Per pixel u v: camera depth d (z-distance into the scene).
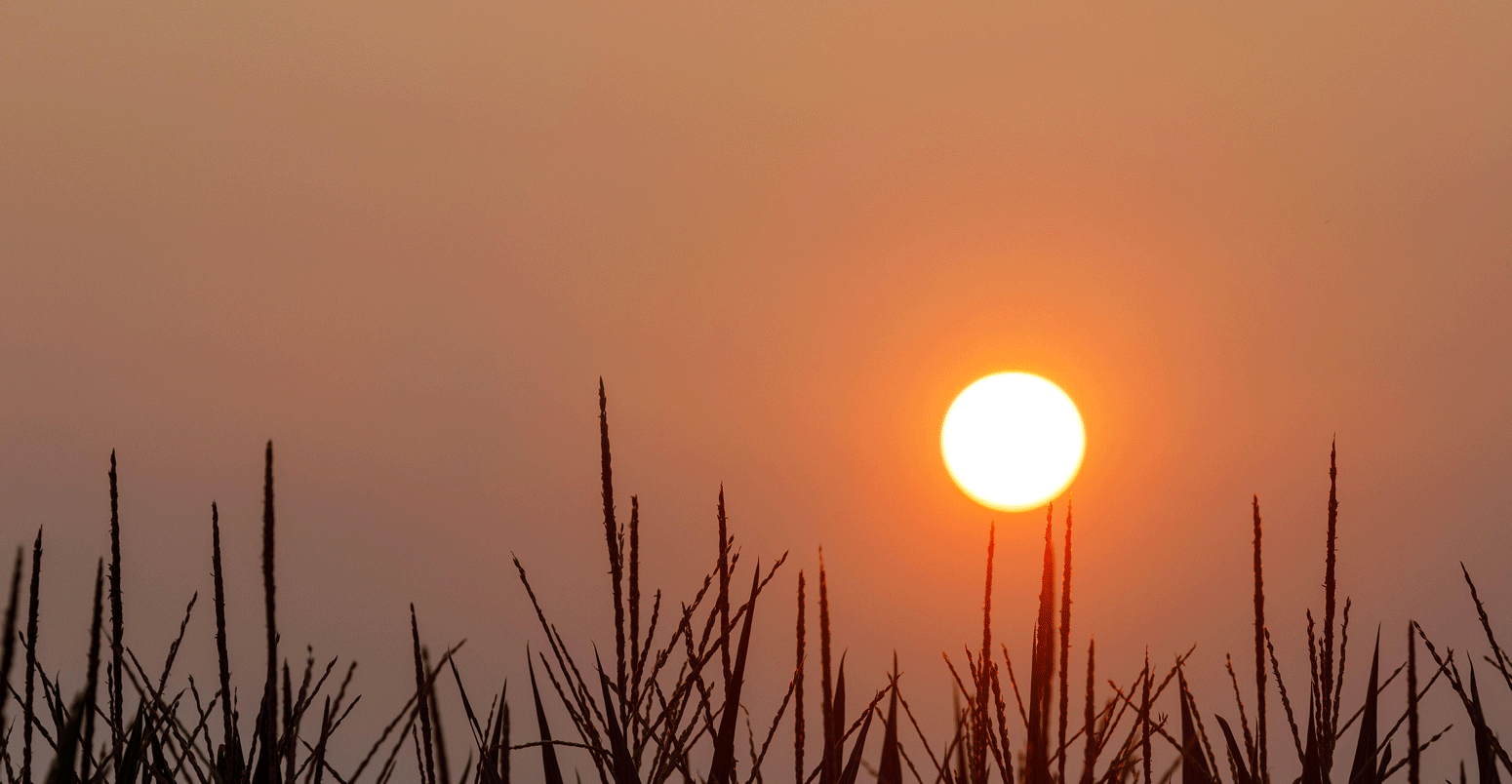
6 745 5.28
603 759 5.73
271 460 4.41
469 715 5.93
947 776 5.72
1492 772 6.01
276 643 4.47
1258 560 5.60
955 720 5.25
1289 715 5.91
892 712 7.00
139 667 5.52
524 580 5.87
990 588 5.70
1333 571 5.89
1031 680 5.30
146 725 5.36
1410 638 4.39
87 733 4.85
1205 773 6.16
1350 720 6.05
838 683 6.44
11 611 3.65
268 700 4.49
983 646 5.61
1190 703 5.95
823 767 5.93
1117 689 5.64
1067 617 5.20
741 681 6.19
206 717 5.29
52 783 4.33
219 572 5.06
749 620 6.21
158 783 5.47
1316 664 5.93
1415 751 4.36
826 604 4.82
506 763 6.30
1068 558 5.21
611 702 5.93
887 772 6.95
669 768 5.56
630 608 5.90
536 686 6.62
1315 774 5.79
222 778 5.18
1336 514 5.93
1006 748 5.71
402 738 5.17
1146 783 5.52
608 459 5.93
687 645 6.01
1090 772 5.13
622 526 5.91
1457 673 6.11
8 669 3.61
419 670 5.44
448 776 3.81
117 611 5.36
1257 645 5.55
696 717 5.75
